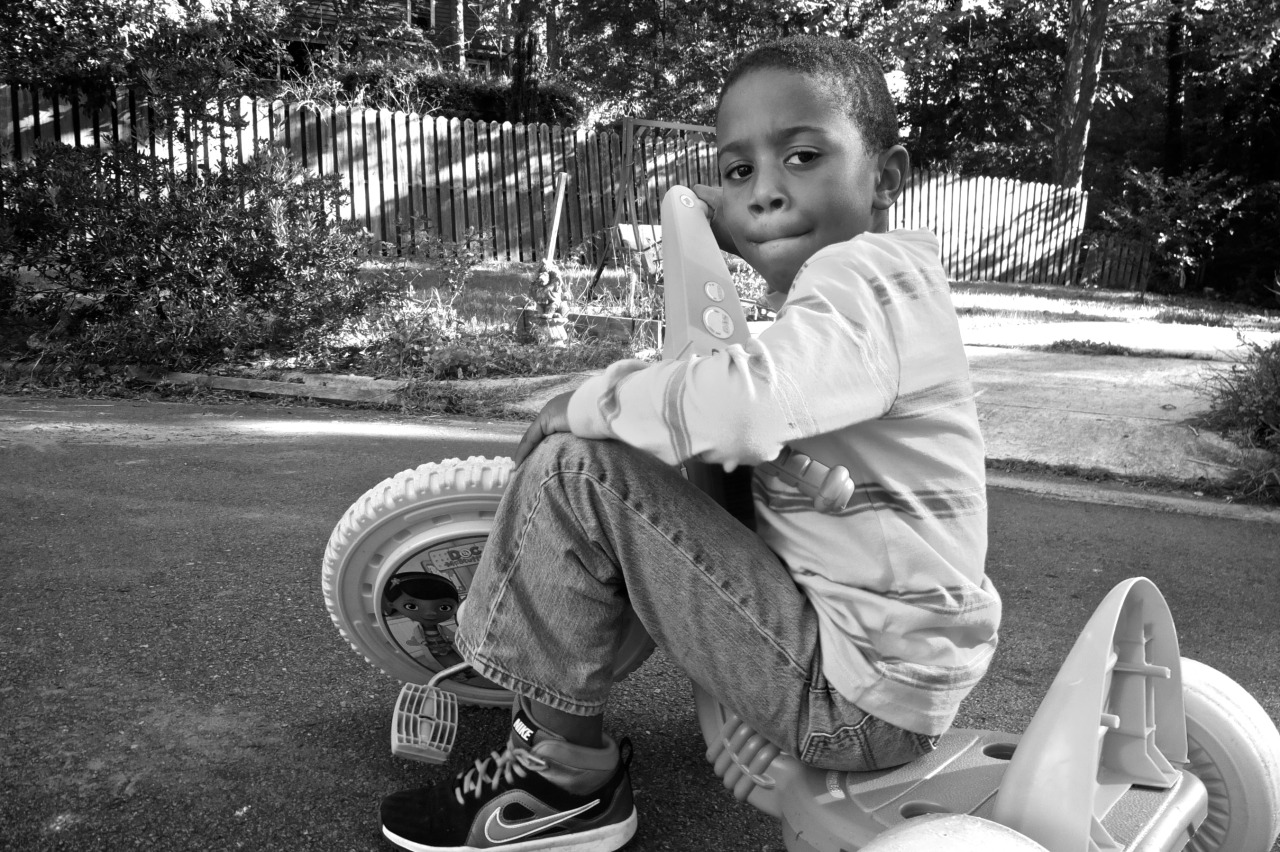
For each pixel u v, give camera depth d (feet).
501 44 76.13
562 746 5.55
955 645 4.84
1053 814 4.21
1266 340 31.48
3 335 22.00
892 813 4.79
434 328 23.12
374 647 6.84
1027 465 17.28
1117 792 4.87
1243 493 16.11
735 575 4.93
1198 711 5.42
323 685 7.91
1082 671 4.41
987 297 47.16
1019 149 87.40
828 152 4.96
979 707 8.30
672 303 5.20
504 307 27.04
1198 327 37.96
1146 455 17.37
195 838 5.90
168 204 22.26
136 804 6.19
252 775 6.59
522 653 5.33
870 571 4.72
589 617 5.28
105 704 7.39
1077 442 17.95
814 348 4.41
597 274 28.55
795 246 5.08
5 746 6.73
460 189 38.37
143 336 20.93
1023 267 63.57
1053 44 86.63
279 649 8.50
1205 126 83.76
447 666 6.97
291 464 14.97
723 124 5.18
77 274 23.93
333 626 9.02
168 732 7.06
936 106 89.56
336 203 23.65
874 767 4.99
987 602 4.92
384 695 7.80
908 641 4.71
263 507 12.66
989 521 14.14
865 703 4.71
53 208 21.49
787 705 4.91
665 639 5.16
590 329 25.61
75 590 9.52
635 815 6.00
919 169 57.16
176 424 17.49
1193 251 72.79
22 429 16.28
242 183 22.75
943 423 4.77
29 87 27.61
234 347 21.62
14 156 23.65
